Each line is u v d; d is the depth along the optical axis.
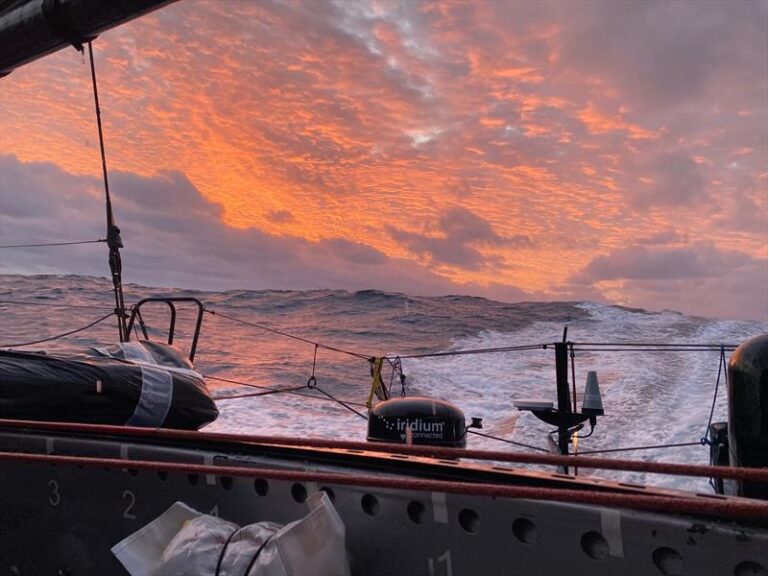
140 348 3.61
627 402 10.69
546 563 1.79
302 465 2.28
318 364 17.30
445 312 30.62
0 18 3.77
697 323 23.94
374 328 27.08
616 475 7.20
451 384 13.52
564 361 5.45
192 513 2.08
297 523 1.81
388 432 4.02
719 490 3.11
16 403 2.75
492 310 30.52
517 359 16.58
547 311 29.61
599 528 1.71
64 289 38.12
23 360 2.98
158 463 2.10
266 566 1.74
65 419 2.90
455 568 1.93
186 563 1.85
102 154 5.25
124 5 3.27
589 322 25.48
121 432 2.46
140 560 1.99
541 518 1.80
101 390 2.96
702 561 1.59
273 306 36.06
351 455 2.20
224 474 2.01
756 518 1.55
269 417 10.57
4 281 40.16
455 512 1.93
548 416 5.41
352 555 2.11
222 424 10.02
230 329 26.78
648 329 23.08
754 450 2.18
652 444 8.41
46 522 2.75
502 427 9.77
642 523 1.66
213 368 16.92
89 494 2.66
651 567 1.65
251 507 2.32
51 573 2.74
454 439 4.03
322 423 10.18
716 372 12.97
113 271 5.34
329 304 36.09
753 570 1.54
